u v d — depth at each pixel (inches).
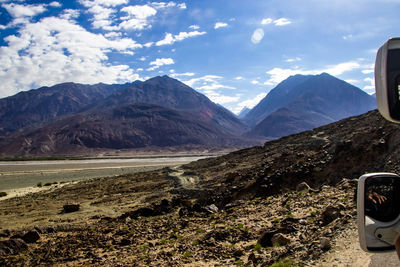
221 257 553.0
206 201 1617.9
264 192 1382.9
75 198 2374.5
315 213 661.9
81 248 836.0
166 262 571.8
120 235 971.9
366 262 299.6
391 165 1043.3
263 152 2930.6
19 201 2440.9
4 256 840.9
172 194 1982.0
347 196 740.0
